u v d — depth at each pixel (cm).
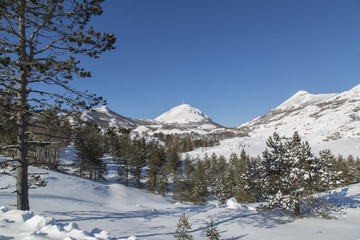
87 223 1227
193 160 10475
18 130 839
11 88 783
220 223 1248
